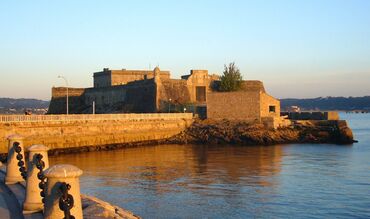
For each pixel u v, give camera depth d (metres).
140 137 79.44
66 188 9.70
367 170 47.06
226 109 89.31
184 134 86.06
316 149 69.69
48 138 64.38
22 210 14.47
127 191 36.09
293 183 39.56
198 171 46.75
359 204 31.69
